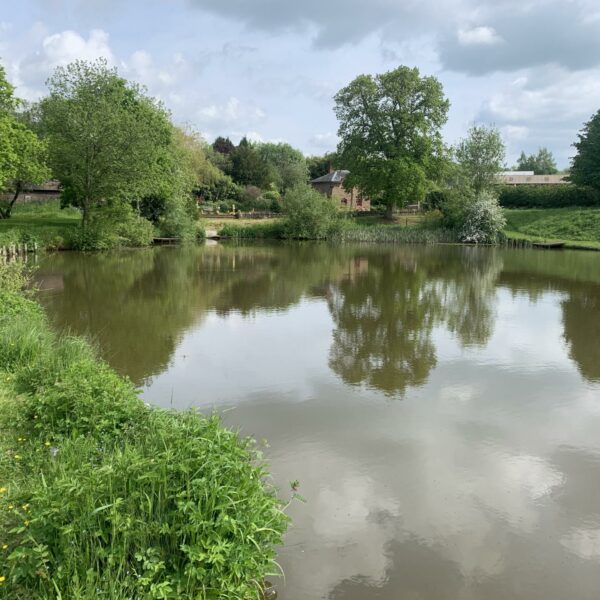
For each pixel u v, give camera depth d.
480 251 37.47
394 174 46.84
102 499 3.80
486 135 47.75
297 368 10.23
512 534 5.16
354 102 49.22
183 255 31.31
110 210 33.56
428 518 5.38
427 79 47.78
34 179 28.08
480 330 13.55
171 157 38.88
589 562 4.78
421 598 4.31
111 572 3.49
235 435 4.96
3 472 4.79
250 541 3.92
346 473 6.22
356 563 4.69
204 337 12.49
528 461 6.62
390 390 9.07
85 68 33.03
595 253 35.97
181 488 3.95
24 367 7.51
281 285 20.55
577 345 12.14
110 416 5.64
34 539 3.49
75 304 16.05
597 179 50.72
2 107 26.59
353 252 35.66
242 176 78.69
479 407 8.34
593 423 7.79
